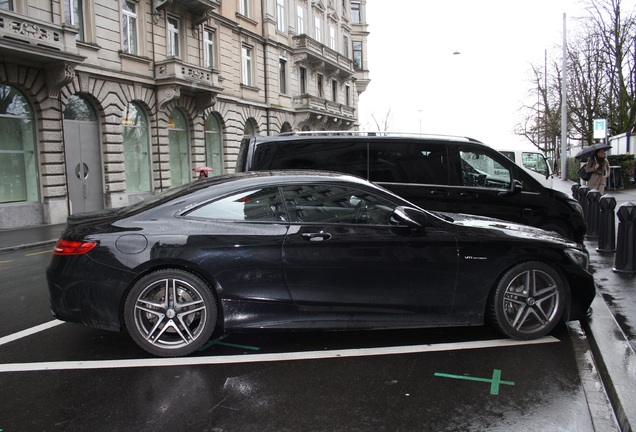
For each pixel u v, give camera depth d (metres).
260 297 4.10
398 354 4.12
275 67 29.89
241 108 26.64
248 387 3.53
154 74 20.11
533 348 4.24
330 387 3.53
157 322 4.04
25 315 5.39
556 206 7.02
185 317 4.09
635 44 28.33
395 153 6.95
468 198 6.94
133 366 3.91
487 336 4.55
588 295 4.54
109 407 3.25
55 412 3.20
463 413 3.16
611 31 28.72
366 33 45.41
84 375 3.75
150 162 20.34
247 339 4.50
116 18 18.31
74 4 16.84
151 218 4.16
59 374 3.78
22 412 3.20
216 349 4.26
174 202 4.25
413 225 4.26
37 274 7.89
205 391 3.47
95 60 17.36
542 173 16.47
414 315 4.29
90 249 4.02
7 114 14.81
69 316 4.07
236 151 26.23
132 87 19.06
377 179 6.92
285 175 4.46
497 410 3.19
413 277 4.25
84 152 17.38
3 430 2.98
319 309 4.17
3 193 14.87
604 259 7.73
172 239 4.03
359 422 3.05
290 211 4.27
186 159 22.80
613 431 2.96
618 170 20.38
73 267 4.03
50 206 15.71
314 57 33.91
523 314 4.39
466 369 3.82
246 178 4.42
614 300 5.40
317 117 33.75
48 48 14.41
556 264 4.44
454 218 4.83
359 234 4.22
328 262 4.14
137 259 3.97
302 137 7.00
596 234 9.92
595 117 33.09
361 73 45.06
